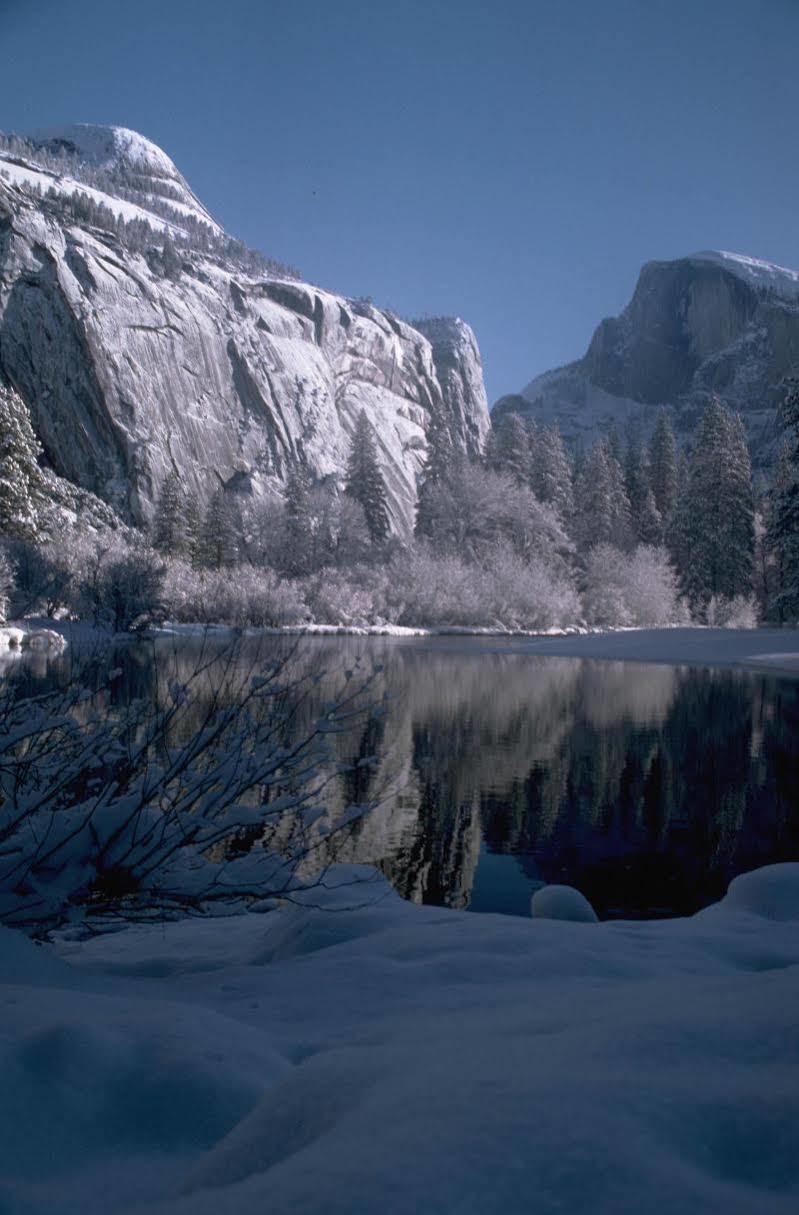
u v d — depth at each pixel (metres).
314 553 67.56
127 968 3.43
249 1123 1.08
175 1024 1.64
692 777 9.79
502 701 17.59
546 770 10.20
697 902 5.59
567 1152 0.75
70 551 39.50
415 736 12.77
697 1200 0.68
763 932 3.39
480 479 62.97
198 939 4.15
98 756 3.68
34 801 3.55
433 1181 0.71
